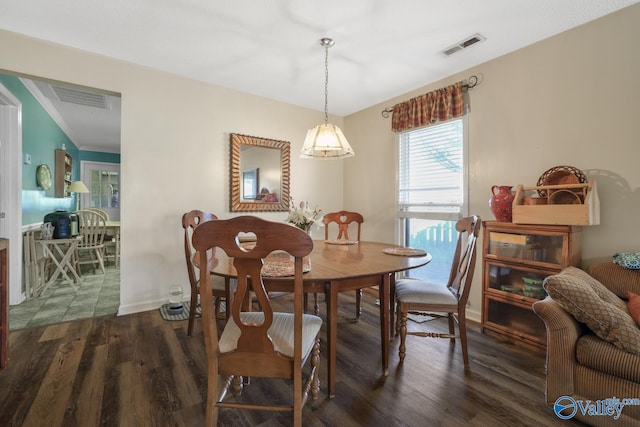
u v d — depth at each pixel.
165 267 2.98
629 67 1.97
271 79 3.11
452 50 2.52
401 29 2.23
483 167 2.75
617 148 2.02
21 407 1.53
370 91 3.41
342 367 1.96
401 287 2.17
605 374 1.38
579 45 2.18
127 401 1.59
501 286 2.42
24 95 3.36
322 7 1.99
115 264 5.06
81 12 2.05
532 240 2.23
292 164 3.83
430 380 1.81
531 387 1.74
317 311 2.86
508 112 2.57
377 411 1.54
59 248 3.75
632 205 1.96
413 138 3.40
